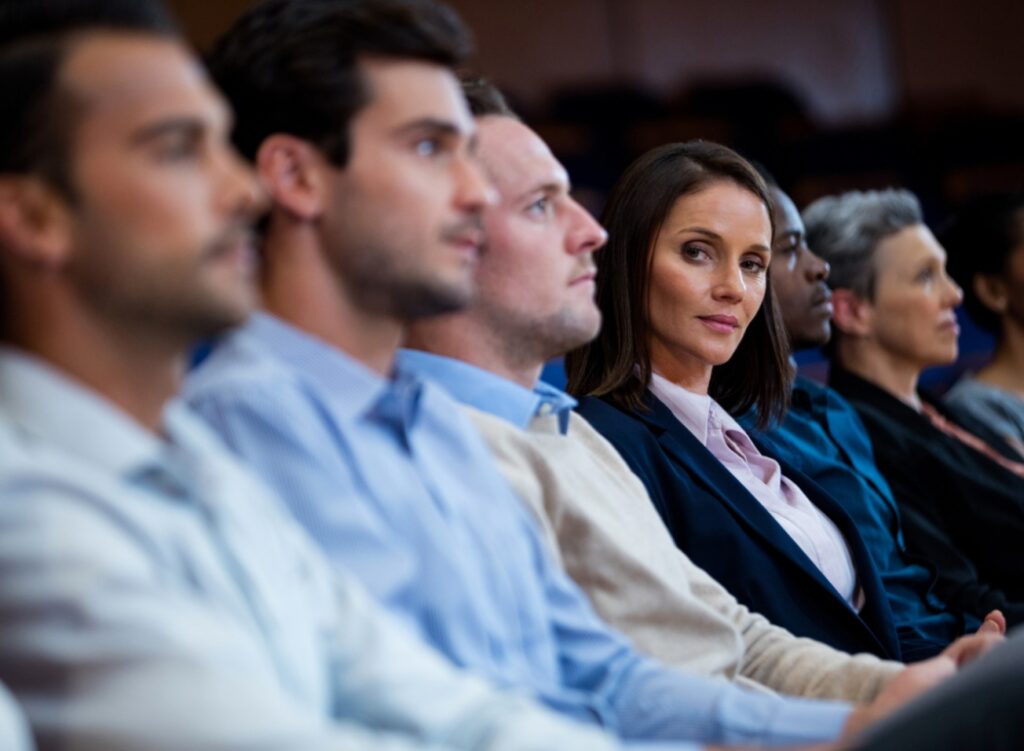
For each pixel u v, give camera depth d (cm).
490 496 253
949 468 505
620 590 297
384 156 236
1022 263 614
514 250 295
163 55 182
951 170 1208
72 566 161
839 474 461
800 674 316
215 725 159
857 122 1335
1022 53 1362
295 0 240
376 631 205
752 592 357
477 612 234
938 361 530
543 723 199
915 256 526
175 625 163
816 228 535
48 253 177
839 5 1349
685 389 385
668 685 262
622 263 379
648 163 383
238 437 219
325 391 235
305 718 167
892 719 197
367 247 236
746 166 386
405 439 241
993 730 192
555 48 1263
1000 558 503
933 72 1361
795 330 490
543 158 299
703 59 1310
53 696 158
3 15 180
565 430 319
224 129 188
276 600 190
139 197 177
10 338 182
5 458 166
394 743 171
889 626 398
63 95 176
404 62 238
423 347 304
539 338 301
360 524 221
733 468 390
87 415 178
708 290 376
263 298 240
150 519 175
